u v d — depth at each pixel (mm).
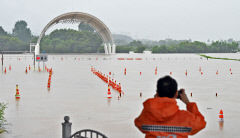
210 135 10844
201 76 36594
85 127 11922
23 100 18234
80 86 25531
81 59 93000
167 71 44469
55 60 84688
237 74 39844
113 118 13484
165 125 3451
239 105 16922
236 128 11836
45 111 14945
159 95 3709
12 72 40656
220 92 22312
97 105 16672
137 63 69375
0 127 11797
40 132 11188
